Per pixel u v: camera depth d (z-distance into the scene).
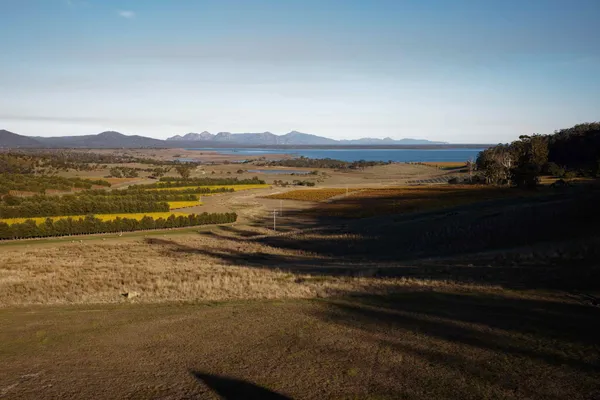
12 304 21.59
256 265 37.19
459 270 26.48
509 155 105.50
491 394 10.09
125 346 14.44
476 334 14.18
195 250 51.00
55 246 55.97
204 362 12.82
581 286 19.08
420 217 64.94
